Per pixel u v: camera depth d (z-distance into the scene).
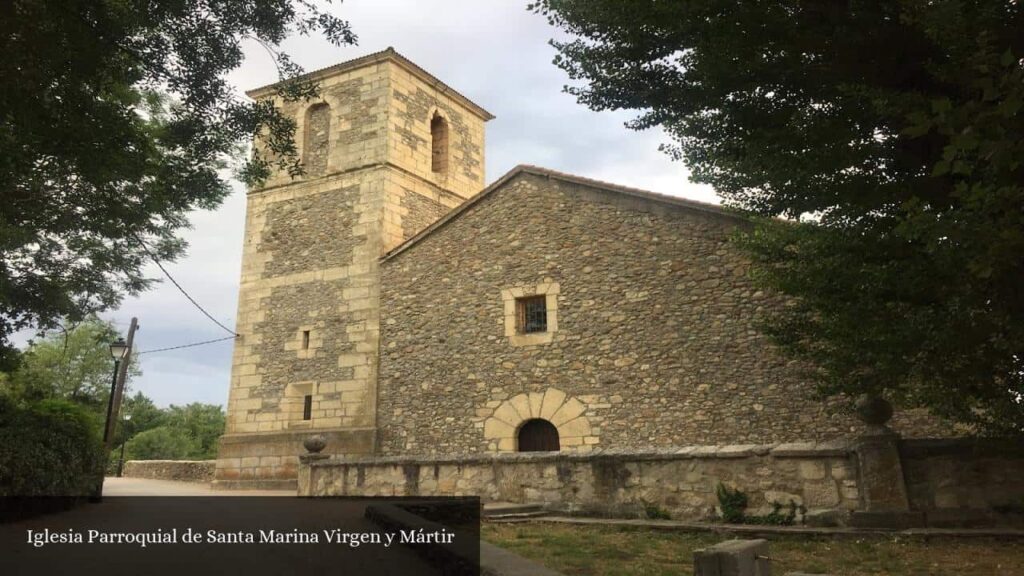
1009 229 3.44
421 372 13.79
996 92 3.14
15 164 7.85
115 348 14.20
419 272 14.48
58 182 9.95
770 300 10.98
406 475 10.05
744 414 10.73
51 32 6.31
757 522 7.00
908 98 4.71
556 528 7.29
